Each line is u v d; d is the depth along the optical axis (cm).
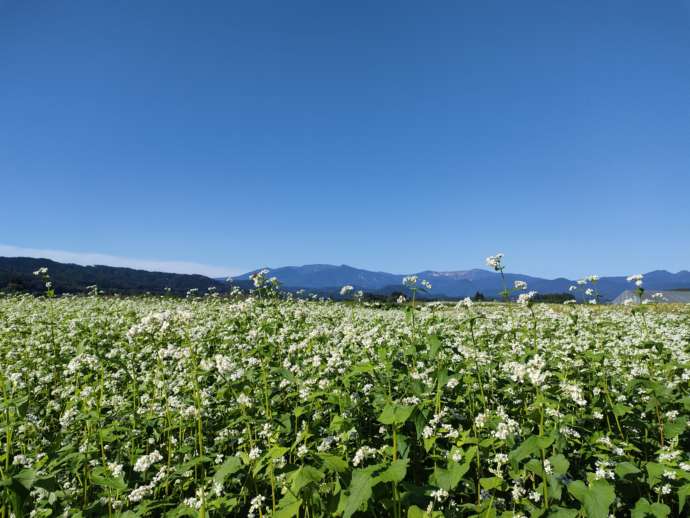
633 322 1753
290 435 646
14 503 413
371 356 936
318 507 458
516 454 478
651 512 467
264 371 727
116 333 1316
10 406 584
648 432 722
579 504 496
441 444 621
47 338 1355
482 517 468
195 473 616
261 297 1745
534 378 538
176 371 989
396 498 445
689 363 859
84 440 629
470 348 876
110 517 489
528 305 957
